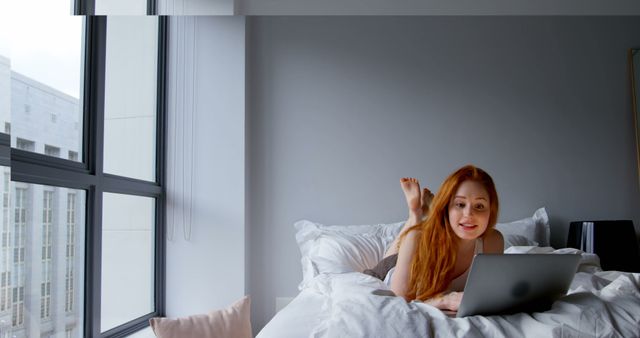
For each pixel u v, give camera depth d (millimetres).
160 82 3148
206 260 3086
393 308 1396
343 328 1341
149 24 3102
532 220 3051
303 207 3248
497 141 3225
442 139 3244
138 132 2939
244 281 3072
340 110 3289
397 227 2998
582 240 2893
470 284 1327
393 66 3293
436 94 3268
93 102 2318
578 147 3199
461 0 3299
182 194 3133
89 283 2266
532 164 3203
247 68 3240
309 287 2387
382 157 3250
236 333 2273
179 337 2139
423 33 3301
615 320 1372
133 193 2775
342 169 3256
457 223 1604
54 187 2057
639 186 3158
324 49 3324
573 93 3223
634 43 3232
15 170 1780
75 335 2189
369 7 3332
